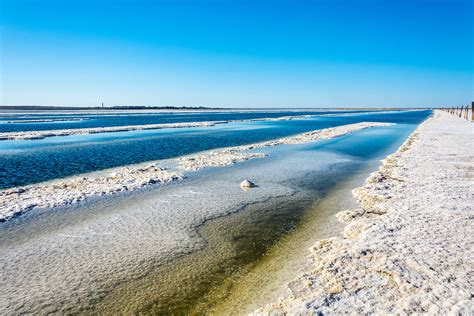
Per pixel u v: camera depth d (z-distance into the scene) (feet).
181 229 29.99
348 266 21.08
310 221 32.30
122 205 36.63
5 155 71.46
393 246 23.36
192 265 23.61
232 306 18.86
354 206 36.17
